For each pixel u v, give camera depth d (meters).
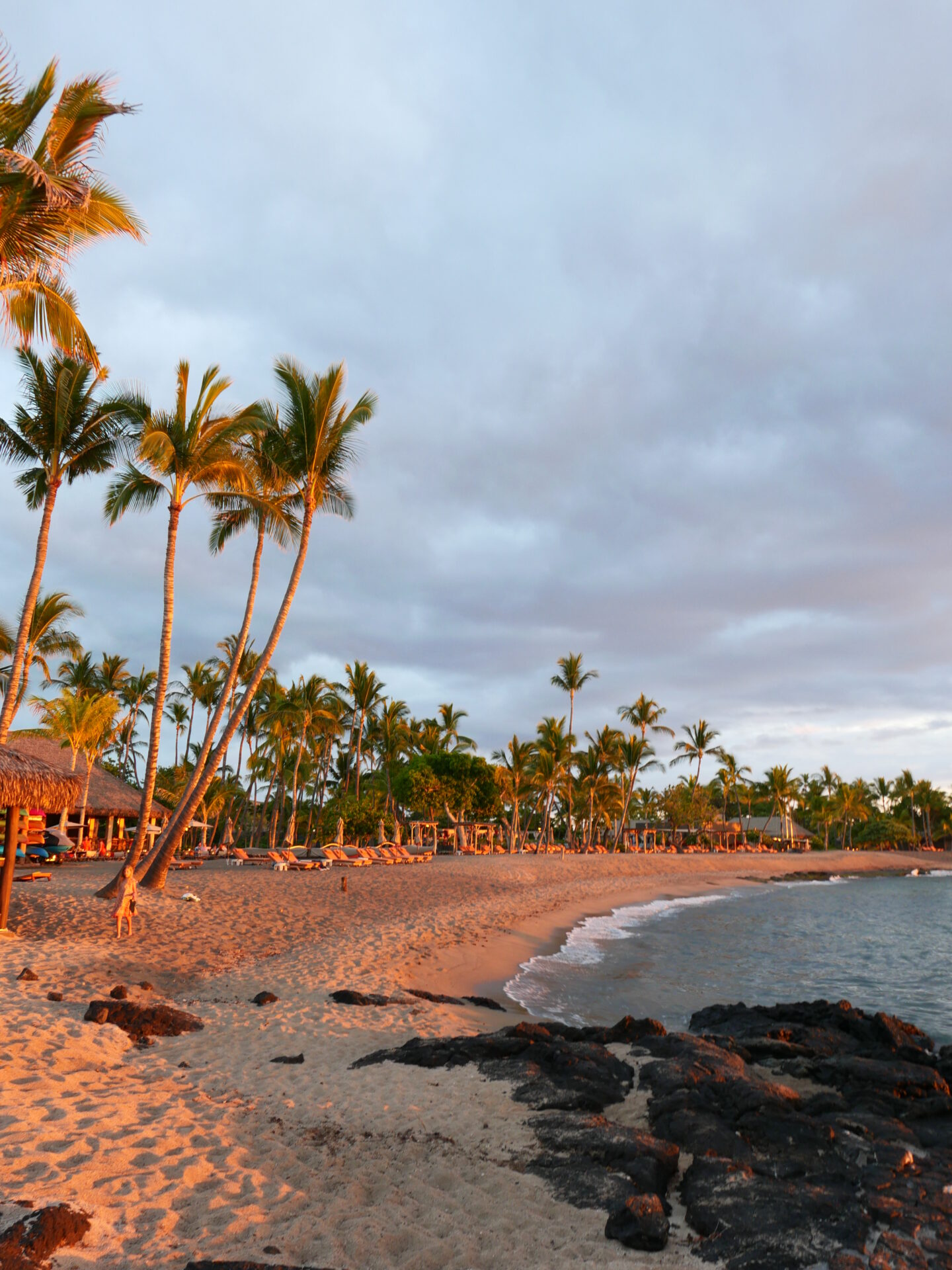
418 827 55.94
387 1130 5.93
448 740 60.84
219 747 19.34
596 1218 4.70
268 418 20.27
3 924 12.64
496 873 33.16
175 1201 4.43
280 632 20.03
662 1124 6.19
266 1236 4.16
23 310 10.14
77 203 8.95
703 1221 4.69
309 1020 9.35
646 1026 9.30
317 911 18.44
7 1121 5.22
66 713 33.47
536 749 58.03
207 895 19.44
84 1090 6.23
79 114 10.14
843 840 94.19
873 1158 5.58
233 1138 5.52
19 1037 7.21
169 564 17.64
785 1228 4.52
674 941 21.50
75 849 31.69
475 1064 7.70
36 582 15.99
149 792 17.25
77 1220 3.88
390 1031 9.14
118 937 13.23
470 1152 5.57
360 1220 4.46
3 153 8.38
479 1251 4.24
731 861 57.50
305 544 20.55
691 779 79.50
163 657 17.45
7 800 12.25
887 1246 4.36
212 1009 9.59
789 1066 8.23
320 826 52.03
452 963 14.56
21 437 16.64
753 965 17.94
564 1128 5.95
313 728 53.12
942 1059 9.21
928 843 95.25
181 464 17.58
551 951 17.84
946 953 20.27
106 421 17.14
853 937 23.42
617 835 67.75
